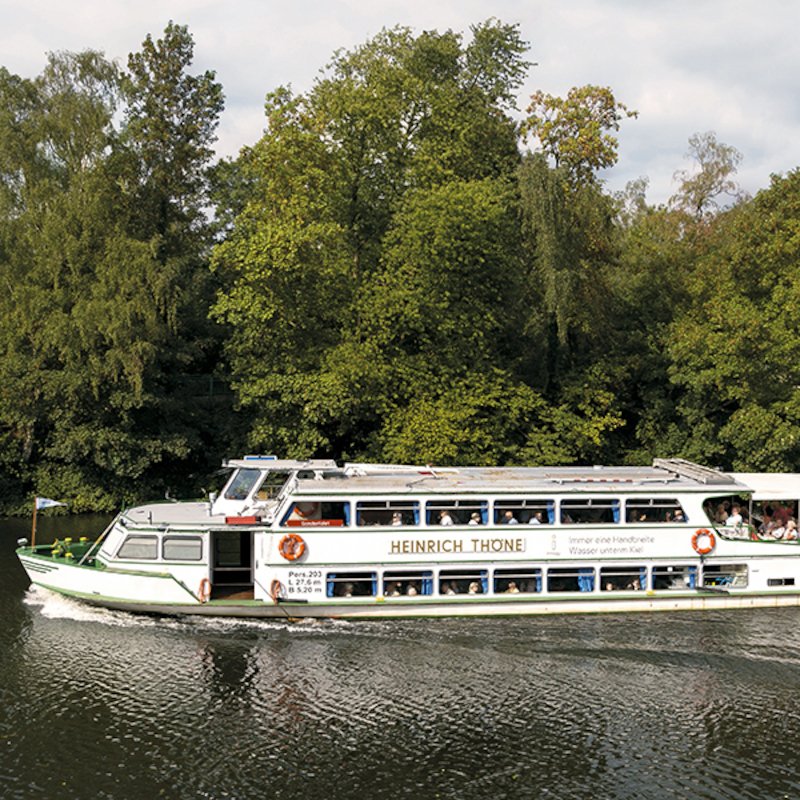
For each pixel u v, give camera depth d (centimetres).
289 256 4547
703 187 6594
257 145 4916
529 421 5122
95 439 4934
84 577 3111
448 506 3112
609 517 3209
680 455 5241
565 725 2334
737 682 2605
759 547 3250
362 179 5169
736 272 4822
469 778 2075
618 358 5434
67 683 2536
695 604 3225
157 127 5578
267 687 2530
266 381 4866
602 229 5269
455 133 5244
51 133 4972
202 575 3014
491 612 3131
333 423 5131
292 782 2050
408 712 2389
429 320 4934
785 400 4675
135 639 2866
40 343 4778
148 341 4853
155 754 2158
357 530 3044
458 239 4778
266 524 3059
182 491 5422
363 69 5112
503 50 5819
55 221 4791
